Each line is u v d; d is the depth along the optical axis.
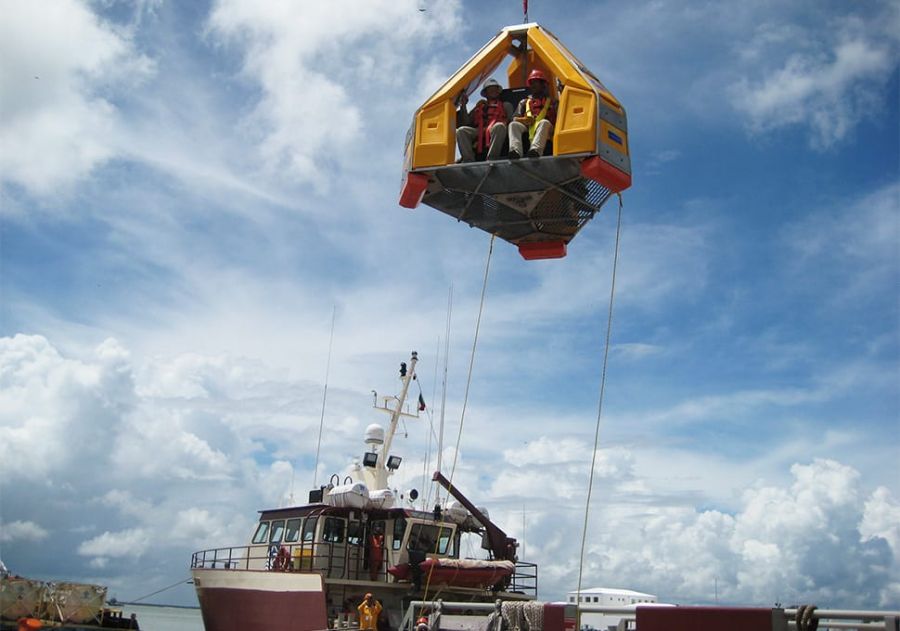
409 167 16.11
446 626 18.33
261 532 28.72
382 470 29.00
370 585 24.39
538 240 18.30
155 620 104.81
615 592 43.62
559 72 15.24
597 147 14.53
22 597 23.30
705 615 14.45
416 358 30.66
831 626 13.54
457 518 26.80
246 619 24.58
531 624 16.55
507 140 15.66
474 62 16.14
